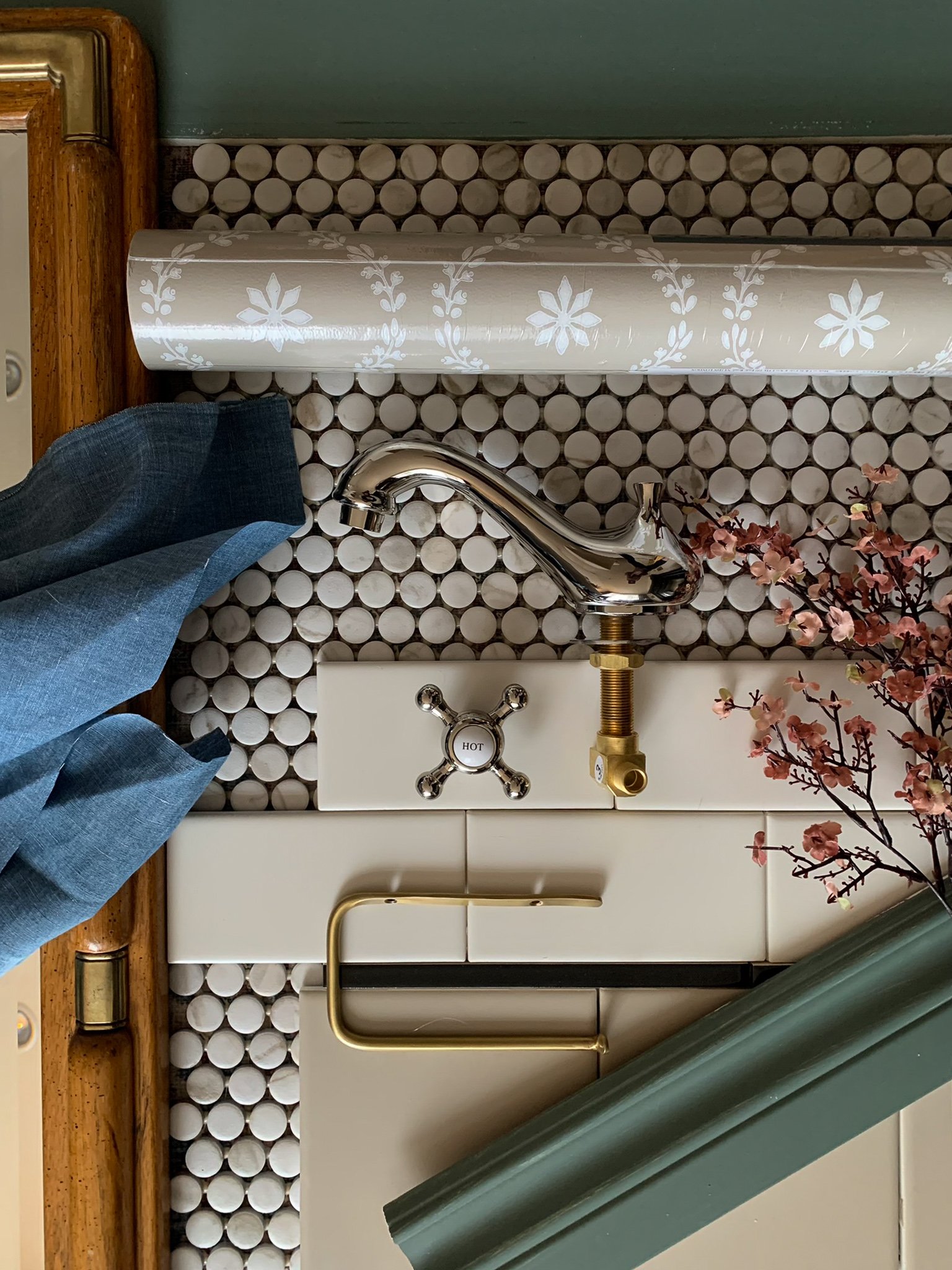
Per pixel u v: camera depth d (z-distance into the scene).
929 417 0.62
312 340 0.54
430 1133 0.61
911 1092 0.59
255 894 0.61
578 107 0.60
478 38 0.60
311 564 0.62
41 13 0.58
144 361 0.56
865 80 0.60
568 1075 0.61
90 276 0.57
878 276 0.53
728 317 0.54
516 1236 0.57
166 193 0.60
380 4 0.60
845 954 0.59
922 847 0.61
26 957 0.54
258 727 0.62
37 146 0.58
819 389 0.62
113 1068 0.57
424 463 0.53
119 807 0.54
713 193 0.61
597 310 0.53
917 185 0.61
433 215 0.61
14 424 0.63
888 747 0.61
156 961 0.60
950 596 0.55
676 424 0.62
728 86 0.60
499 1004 0.61
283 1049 0.62
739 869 0.61
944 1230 0.60
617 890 0.61
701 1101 0.59
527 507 0.53
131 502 0.53
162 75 0.60
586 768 0.61
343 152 0.60
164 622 0.50
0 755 0.51
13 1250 0.63
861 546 0.56
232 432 0.59
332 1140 0.61
